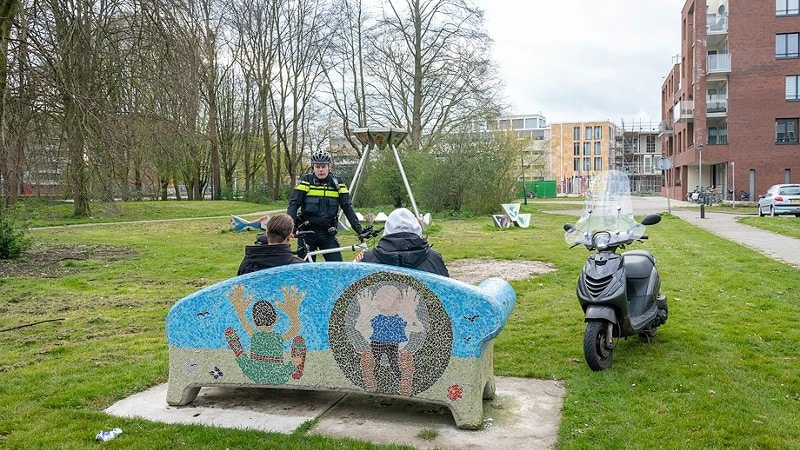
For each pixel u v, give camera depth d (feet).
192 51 54.39
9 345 22.67
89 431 14.28
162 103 57.93
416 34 122.93
